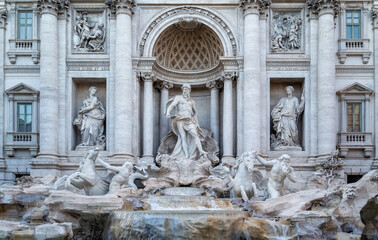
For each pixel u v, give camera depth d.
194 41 36.88
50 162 32.78
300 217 21.98
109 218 22.77
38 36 35.97
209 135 34.84
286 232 21.44
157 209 25.52
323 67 33.41
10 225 20.19
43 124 33.44
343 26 35.72
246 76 33.53
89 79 35.34
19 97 35.72
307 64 34.69
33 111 35.53
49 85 33.69
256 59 33.50
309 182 31.56
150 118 34.44
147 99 34.50
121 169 28.41
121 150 32.94
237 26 34.81
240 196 27.19
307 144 34.19
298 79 35.12
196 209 25.53
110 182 29.27
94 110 34.94
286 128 34.38
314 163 33.09
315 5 34.31
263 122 34.00
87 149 34.38
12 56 35.62
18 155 35.50
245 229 21.80
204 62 37.34
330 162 31.95
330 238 22.27
